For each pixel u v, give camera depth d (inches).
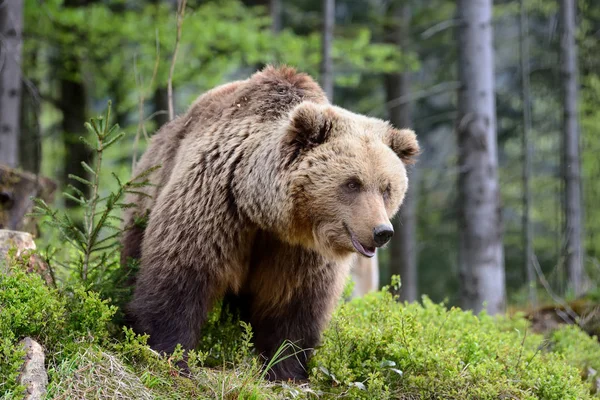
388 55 1198.9
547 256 1389.0
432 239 1478.8
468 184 832.9
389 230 314.7
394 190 339.9
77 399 289.6
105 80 1048.2
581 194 1211.9
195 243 339.9
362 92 1465.3
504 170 1456.7
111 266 370.0
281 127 342.6
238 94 372.8
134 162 468.4
